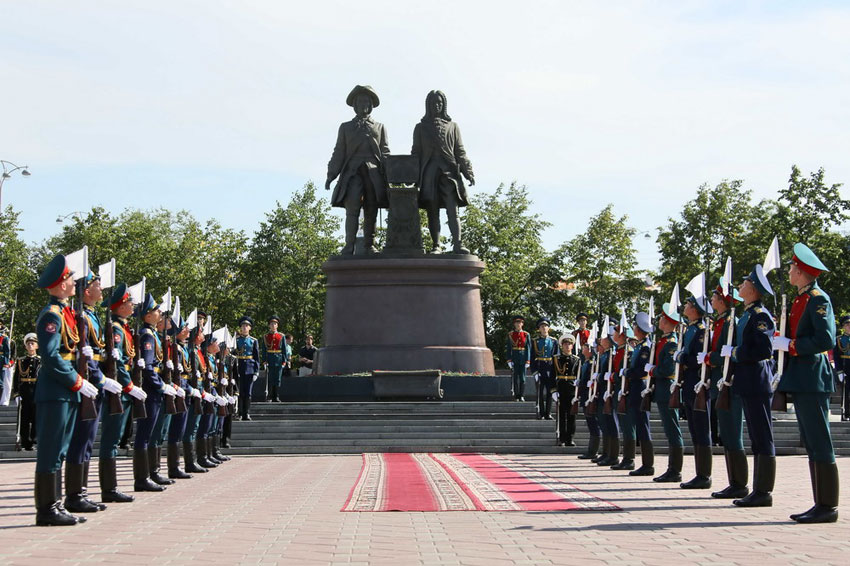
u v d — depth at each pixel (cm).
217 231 6369
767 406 1138
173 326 1455
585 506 1120
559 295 5791
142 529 953
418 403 2620
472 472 1650
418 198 3072
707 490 1332
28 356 2306
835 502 994
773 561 753
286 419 2462
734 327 1184
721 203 5222
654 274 5612
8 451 2289
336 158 3094
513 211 6097
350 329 2973
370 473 1647
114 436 1209
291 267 6197
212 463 1859
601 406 1834
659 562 752
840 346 2695
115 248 6250
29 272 6284
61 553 804
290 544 850
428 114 3109
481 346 3027
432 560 764
